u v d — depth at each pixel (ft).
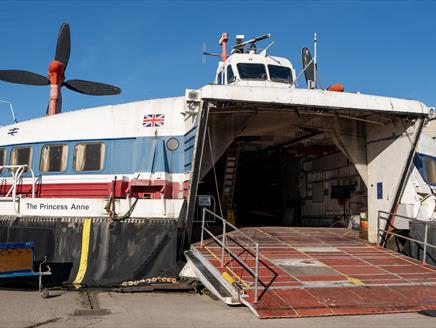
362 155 38.32
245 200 63.98
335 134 37.70
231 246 32.40
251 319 20.61
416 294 24.47
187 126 34.42
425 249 31.30
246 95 29.27
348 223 46.24
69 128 37.91
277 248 32.55
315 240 36.24
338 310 21.80
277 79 41.04
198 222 38.88
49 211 33.53
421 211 36.45
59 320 20.17
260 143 47.39
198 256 29.89
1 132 41.52
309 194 54.44
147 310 22.58
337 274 27.14
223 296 23.72
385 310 22.11
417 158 39.04
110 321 20.07
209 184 52.49
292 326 19.34
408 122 34.12
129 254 31.35
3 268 26.40
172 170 34.65
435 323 19.98
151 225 31.65
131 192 34.01
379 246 35.09
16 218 34.12
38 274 27.76
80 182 36.24
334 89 35.09
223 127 34.40
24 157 39.09
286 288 24.23
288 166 59.62
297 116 35.32
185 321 20.18
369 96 31.91
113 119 36.70
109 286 29.50
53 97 50.01
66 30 52.90
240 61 41.37
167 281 29.71
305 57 42.65
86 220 32.32
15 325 19.08
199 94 29.50
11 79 49.16
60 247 32.17
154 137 35.32
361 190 44.83
